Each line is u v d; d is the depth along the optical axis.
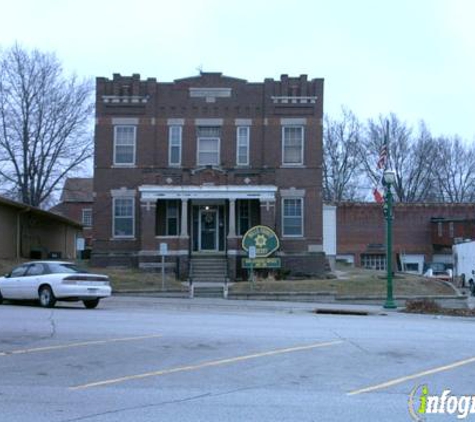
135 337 13.88
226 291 29.64
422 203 62.81
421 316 22.20
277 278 35.88
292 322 18.08
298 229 37.94
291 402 8.34
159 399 8.45
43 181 53.09
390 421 7.46
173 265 35.97
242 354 11.95
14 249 38.91
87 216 69.75
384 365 11.07
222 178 36.75
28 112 51.94
